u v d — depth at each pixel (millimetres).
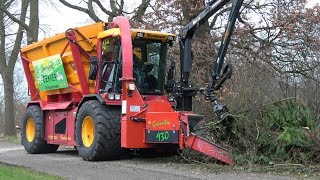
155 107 9820
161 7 16922
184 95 10719
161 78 11508
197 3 15992
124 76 9875
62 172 8758
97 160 10500
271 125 9258
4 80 26578
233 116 9273
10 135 26406
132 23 17219
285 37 16094
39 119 13133
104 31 10883
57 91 12758
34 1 23469
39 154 13070
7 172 8477
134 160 10555
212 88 9945
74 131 11469
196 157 9547
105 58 10891
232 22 9797
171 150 10758
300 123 9289
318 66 13430
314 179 7379
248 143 9062
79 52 11586
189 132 9180
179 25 16656
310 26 16062
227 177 7656
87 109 10516
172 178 7664
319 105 11148
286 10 16234
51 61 12633
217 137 9430
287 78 12750
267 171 8172
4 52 26969
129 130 9742
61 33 12125
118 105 10414
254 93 10984
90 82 11688
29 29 22797
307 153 8547
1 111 44500
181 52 10789
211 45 14984
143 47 11273
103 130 10117
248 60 12867
